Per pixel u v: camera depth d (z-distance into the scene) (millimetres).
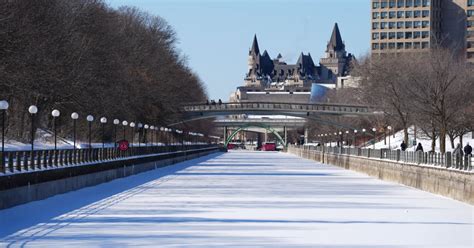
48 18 100188
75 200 63781
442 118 101750
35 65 93312
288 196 71375
